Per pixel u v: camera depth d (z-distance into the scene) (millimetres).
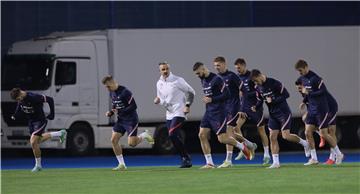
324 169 49312
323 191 37750
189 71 77188
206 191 38688
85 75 74062
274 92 51031
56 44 73062
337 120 82938
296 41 80062
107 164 64438
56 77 72812
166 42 76750
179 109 52625
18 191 40938
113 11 86125
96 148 75125
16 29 83375
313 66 80500
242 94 54969
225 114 51438
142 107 76188
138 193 38625
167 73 52250
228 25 89000
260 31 79000
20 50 73938
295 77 79812
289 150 81875
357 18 92562
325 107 53312
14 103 73312
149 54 76438
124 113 52188
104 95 74688
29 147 72875
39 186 43219
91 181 45219
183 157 53719
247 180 43250
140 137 52781
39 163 54031
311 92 53156
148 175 48094
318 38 80812
